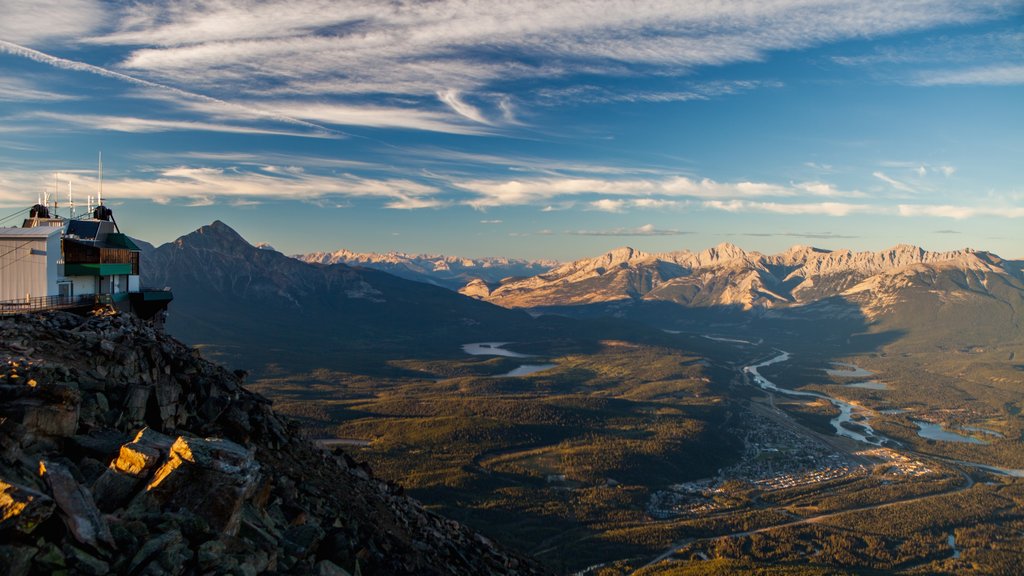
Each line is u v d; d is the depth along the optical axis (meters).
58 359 35.88
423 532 54.00
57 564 20.81
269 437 47.78
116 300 67.25
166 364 42.59
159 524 24.64
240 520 28.25
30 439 26.81
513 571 62.19
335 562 33.22
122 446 27.64
